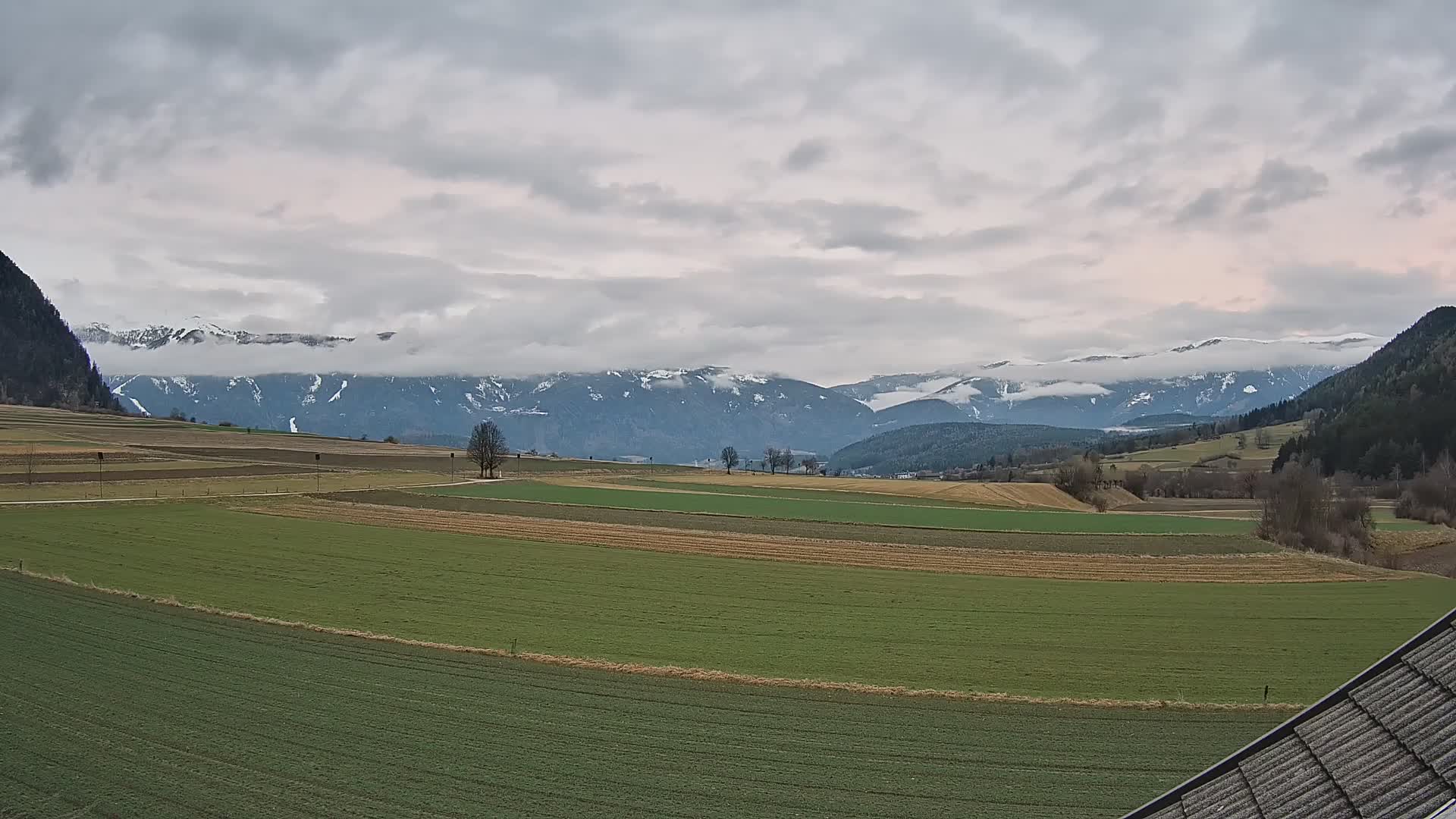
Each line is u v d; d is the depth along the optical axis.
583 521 92.62
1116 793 26.09
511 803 24.86
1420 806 10.70
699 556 71.81
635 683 36.25
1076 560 74.38
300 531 80.38
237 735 29.45
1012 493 140.50
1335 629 49.88
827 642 44.56
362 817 23.77
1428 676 12.50
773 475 198.88
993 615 52.00
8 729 29.59
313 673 36.72
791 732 30.92
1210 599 58.25
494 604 52.38
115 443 178.88
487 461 155.62
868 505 117.31
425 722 31.12
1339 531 90.50
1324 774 12.49
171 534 75.69
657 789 25.98
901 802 25.41
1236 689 37.38
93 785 25.36
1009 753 29.19
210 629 43.50
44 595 49.94
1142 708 34.19
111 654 38.88
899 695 35.34
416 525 86.94
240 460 160.88
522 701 33.72
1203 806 13.74
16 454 140.25
